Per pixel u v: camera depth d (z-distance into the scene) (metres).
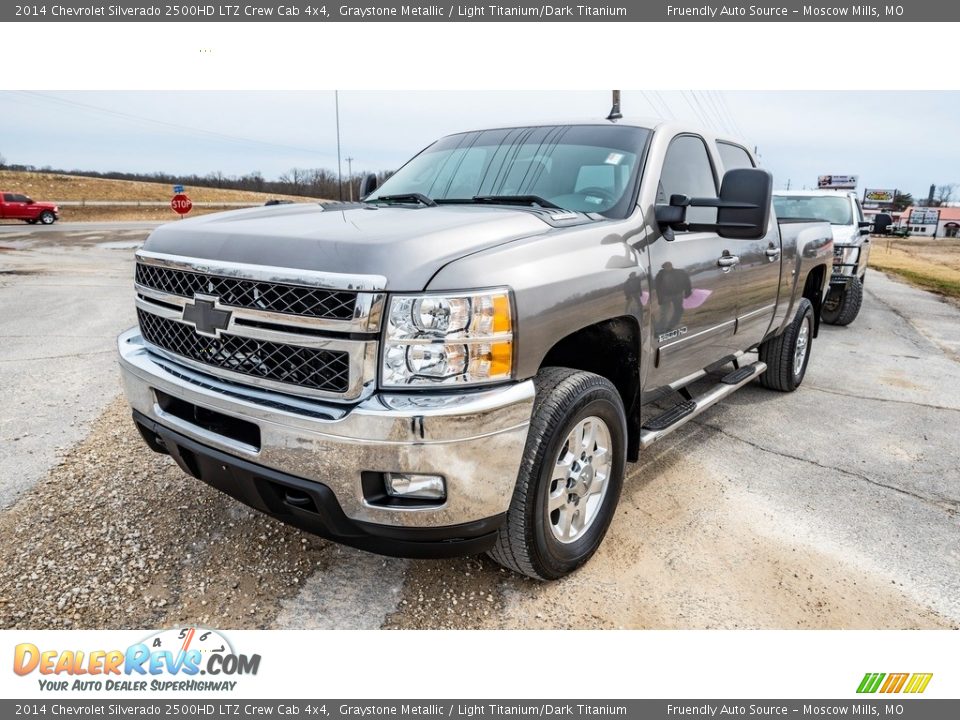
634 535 3.13
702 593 2.70
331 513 2.15
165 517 3.10
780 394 5.58
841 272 8.81
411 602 2.59
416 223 2.43
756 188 2.82
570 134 3.47
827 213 9.74
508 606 2.59
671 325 3.14
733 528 3.22
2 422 4.25
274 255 2.21
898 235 64.88
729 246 3.69
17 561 2.73
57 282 11.32
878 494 3.64
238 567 2.75
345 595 2.61
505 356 2.15
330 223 2.49
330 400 2.12
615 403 2.75
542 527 2.47
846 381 6.08
